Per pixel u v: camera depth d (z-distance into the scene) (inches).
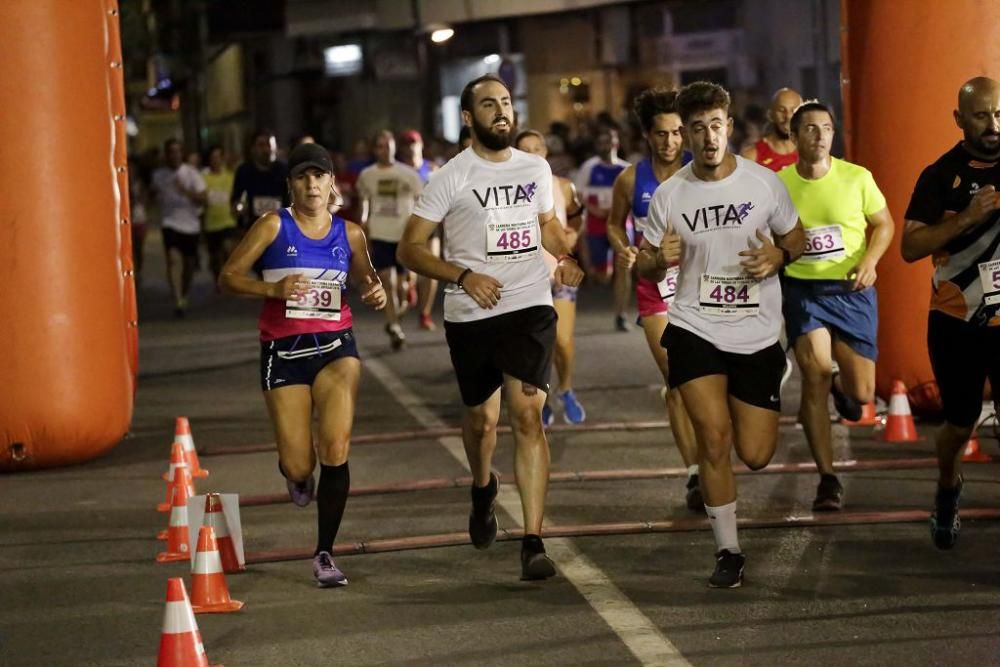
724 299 344.5
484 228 359.9
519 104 1610.5
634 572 361.4
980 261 340.5
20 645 323.3
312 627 327.0
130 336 569.6
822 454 419.8
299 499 386.9
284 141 1975.9
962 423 352.8
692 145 342.3
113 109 552.4
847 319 432.1
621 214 451.2
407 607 339.6
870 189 434.9
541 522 360.5
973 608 320.5
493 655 302.2
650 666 291.0
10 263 512.7
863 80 546.3
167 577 377.4
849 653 293.6
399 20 1584.6
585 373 720.3
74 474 523.5
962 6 521.3
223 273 368.2
